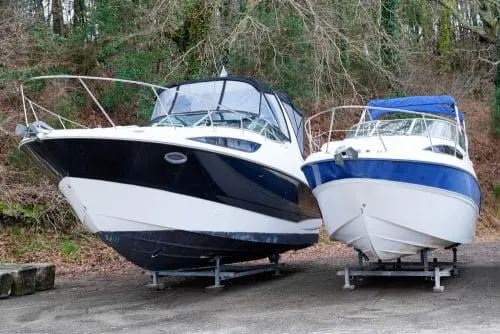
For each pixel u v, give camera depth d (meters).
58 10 18.78
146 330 5.82
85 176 7.10
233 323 6.00
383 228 7.37
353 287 7.89
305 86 17.42
